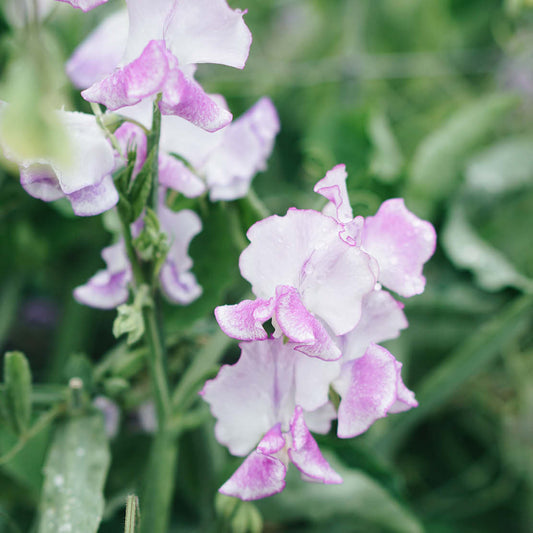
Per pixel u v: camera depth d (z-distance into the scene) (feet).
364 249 1.03
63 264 1.65
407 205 1.79
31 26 0.97
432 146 1.84
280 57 2.64
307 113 2.09
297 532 1.55
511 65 2.29
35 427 1.18
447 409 1.86
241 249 1.25
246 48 1.00
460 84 2.46
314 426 1.06
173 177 1.09
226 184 1.18
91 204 0.98
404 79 2.46
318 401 1.03
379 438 1.52
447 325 1.73
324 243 0.99
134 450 1.38
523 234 1.88
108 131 0.98
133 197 1.03
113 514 1.42
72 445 1.17
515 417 1.81
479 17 2.57
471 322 1.72
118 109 0.98
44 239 1.56
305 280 1.00
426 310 1.72
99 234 1.58
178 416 1.18
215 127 0.97
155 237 1.06
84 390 1.21
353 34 2.24
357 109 1.77
